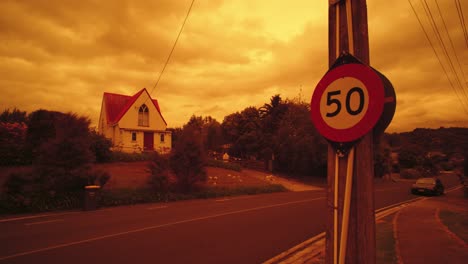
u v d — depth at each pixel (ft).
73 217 33.71
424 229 25.64
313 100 7.77
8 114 80.48
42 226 28.45
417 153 221.05
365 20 7.15
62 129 42.86
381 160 139.54
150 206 43.83
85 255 19.52
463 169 93.15
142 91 106.52
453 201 58.70
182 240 23.85
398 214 36.09
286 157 110.11
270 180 86.63
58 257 19.03
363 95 6.57
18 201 36.04
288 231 27.91
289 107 120.78
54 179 39.42
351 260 6.61
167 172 53.62
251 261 18.97
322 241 24.35
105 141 76.28
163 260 18.81
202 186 60.39
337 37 7.45
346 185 6.68
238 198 56.54
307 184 95.20
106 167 69.21
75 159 41.63
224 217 34.81
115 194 44.86
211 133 167.02
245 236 25.63
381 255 17.85
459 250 18.70
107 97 117.60
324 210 41.42
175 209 40.83
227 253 20.58
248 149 140.87
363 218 6.57
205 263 18.44
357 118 6.63
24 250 20.47
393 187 100.32
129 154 82.48
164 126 111.04
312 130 103.86
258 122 146.41
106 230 26.96
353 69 6.83
